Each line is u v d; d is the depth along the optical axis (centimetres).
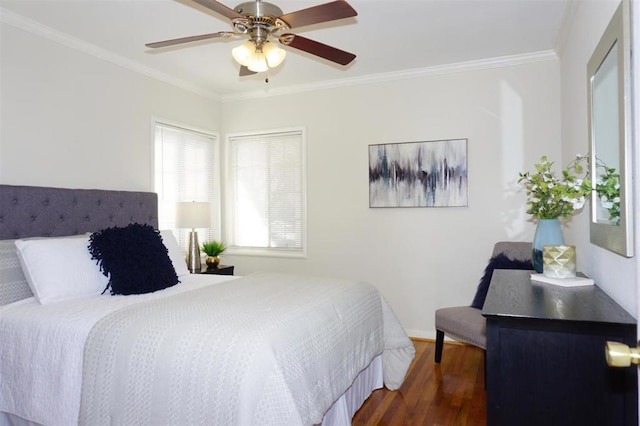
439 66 384
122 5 269
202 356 164
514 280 216
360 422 246
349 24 299
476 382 300
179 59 364
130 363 173
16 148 280
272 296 235
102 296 251
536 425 150
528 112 362
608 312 152
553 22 297
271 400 151
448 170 387
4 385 207
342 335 218
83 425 176
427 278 396
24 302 236
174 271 291
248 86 443
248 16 200
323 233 437
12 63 278
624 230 145
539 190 229
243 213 481
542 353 149
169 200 416
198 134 454
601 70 183
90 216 315
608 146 172
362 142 419
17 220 267
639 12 84
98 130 337
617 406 141
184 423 159
